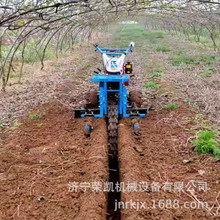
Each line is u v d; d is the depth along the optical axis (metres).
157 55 16.66
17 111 7.41
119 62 5.55
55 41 18.31
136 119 5.93
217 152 4.82
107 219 3.81
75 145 5.44
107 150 5.07
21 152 5.26
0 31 8.77
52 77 11.37
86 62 14.73
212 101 7.52
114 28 37.03
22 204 3.81
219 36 21.92
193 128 5.95
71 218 3.54
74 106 7.69
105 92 5.11
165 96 8.23
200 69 11.95
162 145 5.34
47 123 6.61
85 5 5.89
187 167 4.56
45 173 4.55
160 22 27.98
